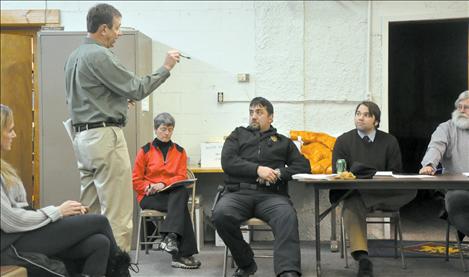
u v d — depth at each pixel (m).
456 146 3.92
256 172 3.71
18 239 2.54
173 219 3.96
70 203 2.71
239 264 3.57
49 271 2.54
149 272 3.90
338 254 4.48
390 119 7.80
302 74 5.08
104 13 3.07
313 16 5.07
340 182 3.28
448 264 4.04
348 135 4.09
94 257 2.71
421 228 5.55
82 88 3.01
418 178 3.33
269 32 5.09
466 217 3.60
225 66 5.13
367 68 5.04
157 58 5.18
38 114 5.16
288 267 3.34
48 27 4.87
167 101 5.17
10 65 5.18
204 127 5.14
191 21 5.15
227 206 3.58
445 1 4.97
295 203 5.11
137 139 4.71
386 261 4.14
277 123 5.11
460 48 7.28
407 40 7.71
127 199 3.09
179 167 4.34
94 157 3.00
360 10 5.04
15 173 2.64
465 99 3.89
